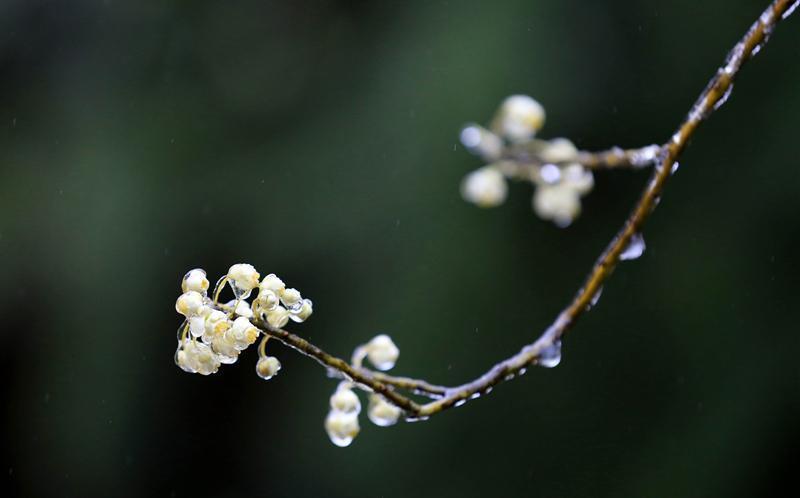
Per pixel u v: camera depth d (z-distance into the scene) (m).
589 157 0.51
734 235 1.15
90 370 1.24
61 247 1.24
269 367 0.49
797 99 1.14
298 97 1.26
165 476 1.26
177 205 1.23
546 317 1.15
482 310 1.14
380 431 1.15
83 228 1.24
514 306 1.14
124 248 1.23
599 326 1.18
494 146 0.56
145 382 1.24
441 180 1.14
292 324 1.17
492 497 1.14
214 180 1.24
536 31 1.15
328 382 1.19
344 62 1.25
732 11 1.17
